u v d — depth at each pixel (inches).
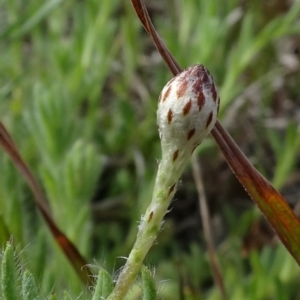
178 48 12.4
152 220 4.7
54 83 11.5
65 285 8.4
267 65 16.0
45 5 11.4
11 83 12.0
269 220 6.4
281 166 11.8
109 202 13.1
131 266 4.7
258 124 15.1
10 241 4.9
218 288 9.7
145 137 13.7
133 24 14.4
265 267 10.4
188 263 11.7
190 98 4.4
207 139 12.2
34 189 7.9
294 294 10.4
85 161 9.5
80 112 14.8
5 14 13.9
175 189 4.7
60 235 7.7
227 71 13.5
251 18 12.9
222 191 14.1
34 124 10.1
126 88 14.6
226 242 12.5
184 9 13.5
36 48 14.4
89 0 12.7
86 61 12.4
